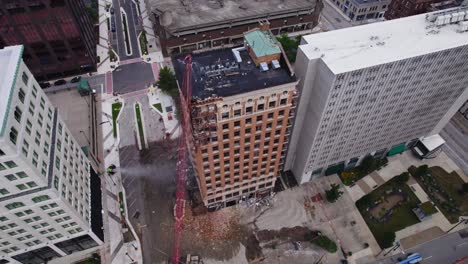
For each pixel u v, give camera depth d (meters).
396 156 114.44
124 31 164.25
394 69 75.62
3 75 62.56
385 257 92.25
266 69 72.19
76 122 122.00
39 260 89.00
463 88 94.12
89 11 164.38
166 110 128.88
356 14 169.00
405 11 151.12
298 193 104.81
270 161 90.69
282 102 73.44
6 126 55.50
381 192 104.75
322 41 78.75
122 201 102.62
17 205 68.12
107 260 91.00
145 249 93.12
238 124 73.81
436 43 78.88
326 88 74.44
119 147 117.12
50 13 117.06
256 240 94.81
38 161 66.50
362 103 81.75
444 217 100.19
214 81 70.00
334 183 107.00
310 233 95.81
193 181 106.75
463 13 84.06
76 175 86.88
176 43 146.25
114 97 133.75
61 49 129.75
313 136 87.25
